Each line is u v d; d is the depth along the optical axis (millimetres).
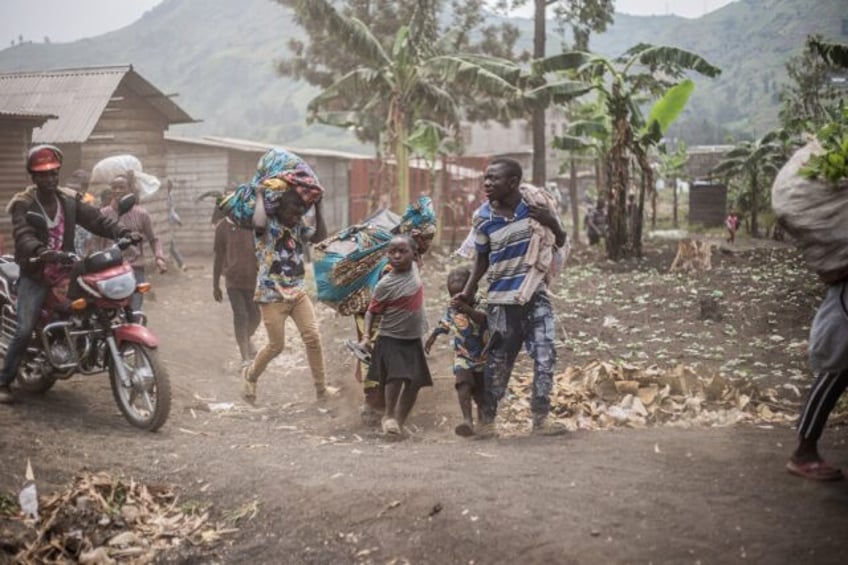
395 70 19438
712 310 10523
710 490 4164
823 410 4191
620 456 4859
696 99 158875
